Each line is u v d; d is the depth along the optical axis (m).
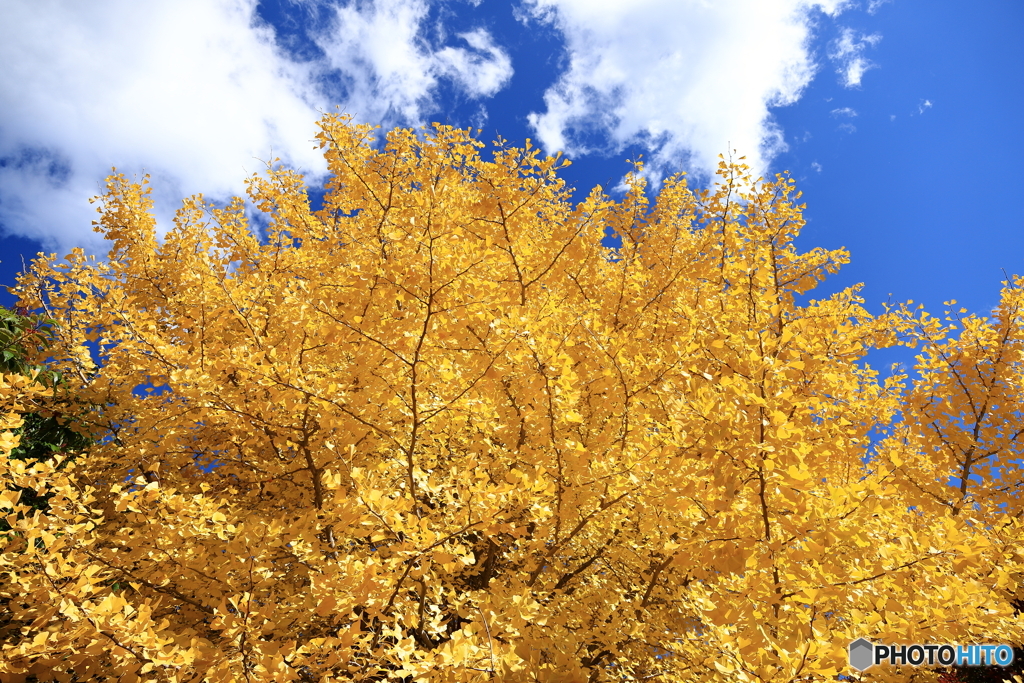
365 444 3.64
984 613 2.21
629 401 3.29
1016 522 3.15
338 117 4.22
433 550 2.42
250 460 4.29
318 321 3.64
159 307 4.76
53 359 4.65
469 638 2.31
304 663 2.52
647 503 3.22
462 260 3.24
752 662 2.08
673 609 3.89
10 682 2.23
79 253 5.20
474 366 3.03
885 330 4.89
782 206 4.41
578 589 4.03
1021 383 4.49
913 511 4.30
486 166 3.88
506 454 3.44
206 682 2.23
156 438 3.74
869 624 2.06
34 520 2.43
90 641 2.29
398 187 4.07
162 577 2.88
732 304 3.53
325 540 3.79
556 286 4.51
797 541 2.34
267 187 5.41
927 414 4.61
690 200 5.62
